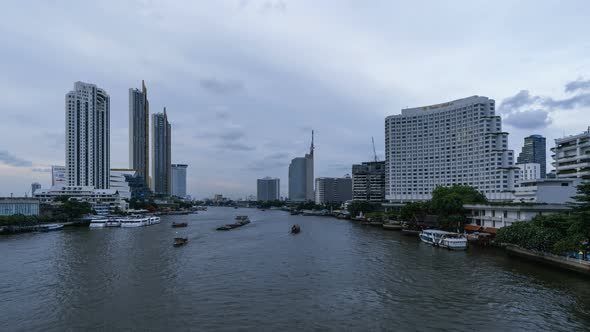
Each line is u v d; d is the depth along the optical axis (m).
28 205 169.88
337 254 91.25
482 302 50.69
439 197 131.00
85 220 186.50
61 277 66.44
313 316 46.25
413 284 60.53
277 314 47.06
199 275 68.19
